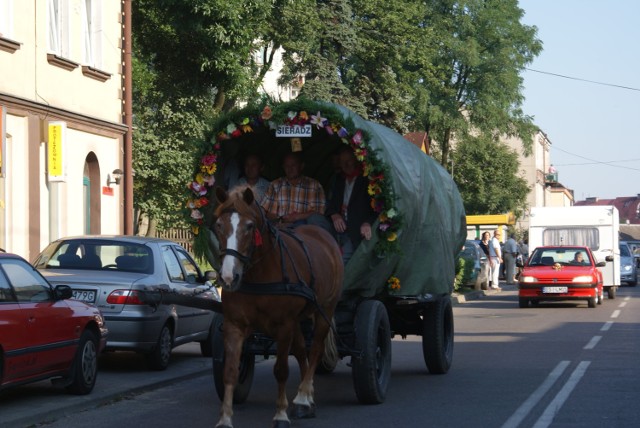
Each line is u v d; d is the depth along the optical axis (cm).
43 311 1057
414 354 1666
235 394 1117
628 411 1055
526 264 3073
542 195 12438
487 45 6334
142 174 3509
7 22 2188
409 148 1235
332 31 4328
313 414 1020
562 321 2380
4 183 2183
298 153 1190
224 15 3275
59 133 2291
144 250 1434
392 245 1090
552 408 1078
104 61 2675
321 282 992
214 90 3978
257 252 900
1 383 973
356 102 4569
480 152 6644
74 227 2506
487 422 995
